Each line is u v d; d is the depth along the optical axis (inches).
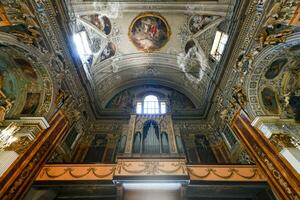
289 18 298.4
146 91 696.4
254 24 359.6
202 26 514.9
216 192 378.3
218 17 468.1
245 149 409.1
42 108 379.9
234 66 434.9
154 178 341.1
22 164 318.7
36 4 316.2
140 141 446.9
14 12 288.7
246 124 396.8
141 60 655.1
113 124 603.2
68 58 428.5
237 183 349.1
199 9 482.9
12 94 388.2
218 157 505.7
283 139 324.5
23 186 316.8
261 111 372.8
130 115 567.2
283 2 289.9
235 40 417.7
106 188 367.2
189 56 597.3
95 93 590.2
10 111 373.1
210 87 550.9
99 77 607.2
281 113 375.6
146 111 611.5
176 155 400.2
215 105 546.6
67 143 477.7
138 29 570.9
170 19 543.8
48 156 386.9
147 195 349.4
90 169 374.0
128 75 693.9
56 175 361.1
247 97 390.3
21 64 374.0
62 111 429.1
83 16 463.2
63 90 428.8
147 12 528.1
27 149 332.8
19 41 317.7
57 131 412.5
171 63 650.2
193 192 375.9
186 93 689.0
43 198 368.2
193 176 362.9
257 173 361.4
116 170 359.9
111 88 681.6
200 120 607.2
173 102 668.7
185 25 546.3
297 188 278.5
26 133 338.6
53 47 380.2
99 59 572.4
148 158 384.5
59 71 405.7
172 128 485.4
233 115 446.3
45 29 350.0
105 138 570.3
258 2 335.3
